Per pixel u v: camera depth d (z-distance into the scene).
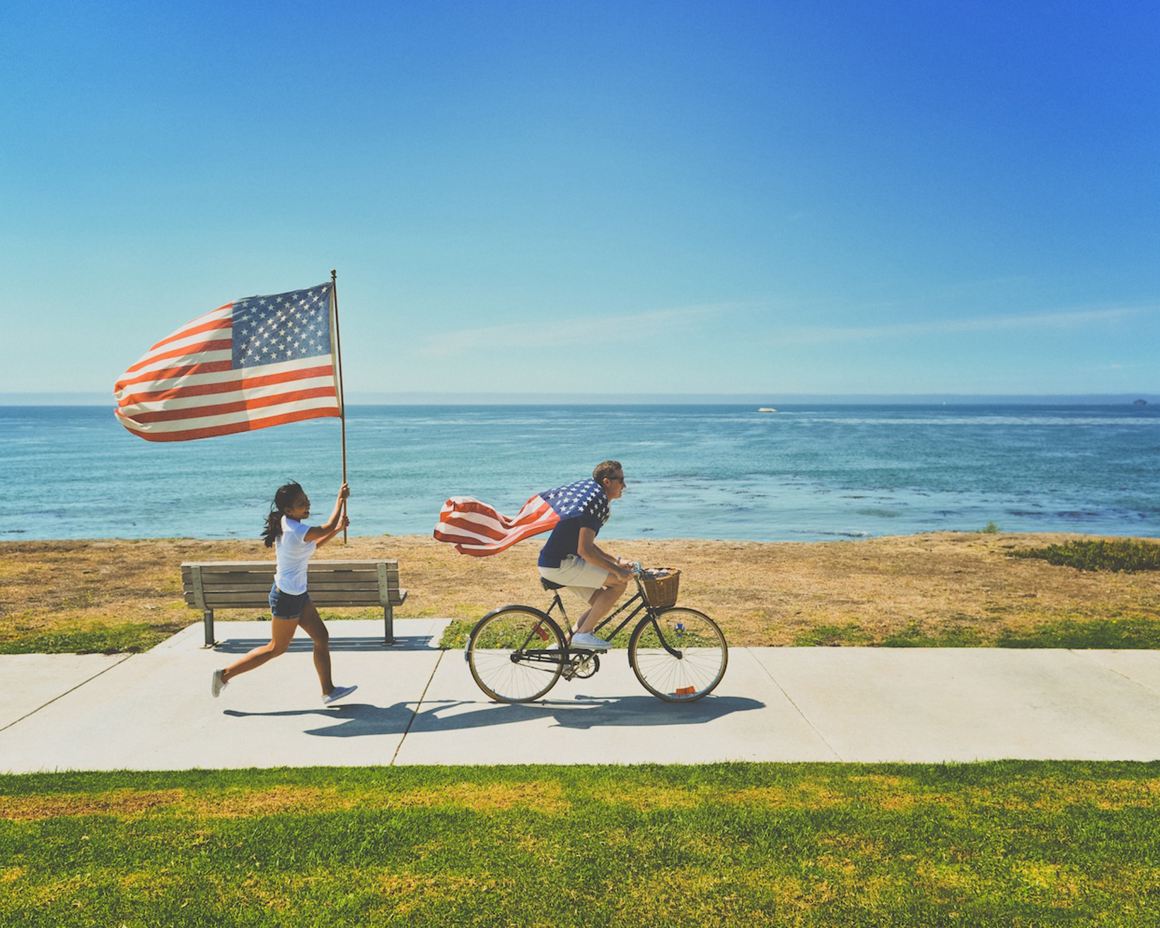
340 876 3.47
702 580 10.62
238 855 3.63
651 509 26.70
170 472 43.88
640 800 4.18
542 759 4.74
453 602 9.20
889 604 9.05
